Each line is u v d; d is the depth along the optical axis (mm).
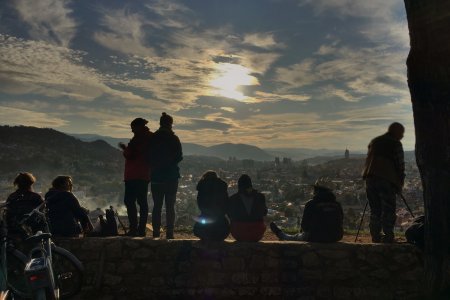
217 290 5762
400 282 5738
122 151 7020
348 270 5781
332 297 5727
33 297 3992
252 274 5777
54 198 6160
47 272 4082
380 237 6391
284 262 5801
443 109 4645
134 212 6926
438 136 4711
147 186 6980
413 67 4789
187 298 5750
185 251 5844
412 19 4719
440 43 4520
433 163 4773
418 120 4863
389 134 6449
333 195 6230
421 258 5734
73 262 5188
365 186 6539
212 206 6078
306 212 6191
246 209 6195
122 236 6391
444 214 4750
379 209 6414
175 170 6832
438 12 4496
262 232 6227
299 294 5746
